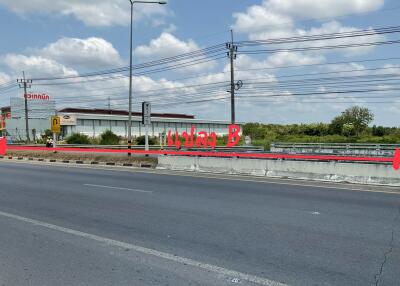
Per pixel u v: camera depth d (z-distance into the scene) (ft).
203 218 27.68
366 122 260.62
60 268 17.78
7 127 311.68
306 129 274.98
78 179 52.60
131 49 98.22
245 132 258.98
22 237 22.99
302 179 51.80
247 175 57.36
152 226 25.40
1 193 39.81
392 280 16.29
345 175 48.55
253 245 21.12
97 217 28.17
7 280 16.35
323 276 16.71
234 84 143.84
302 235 23.12
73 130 293.02
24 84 225.97
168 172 63.10
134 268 17.74
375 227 25.05
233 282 16.08
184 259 18.93
